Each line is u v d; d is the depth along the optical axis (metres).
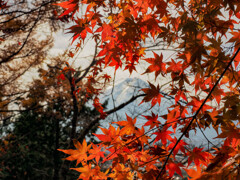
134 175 1.60
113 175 1.50
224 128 1.31
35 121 14.62
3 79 9.94
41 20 7.45
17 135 14.56
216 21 1.54
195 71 1.41
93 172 1.47
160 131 1.50
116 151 1.49
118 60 1.43
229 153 1.25
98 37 1.85
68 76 7.98
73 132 9.24
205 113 1.50
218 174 1.06
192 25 1.32
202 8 1.58
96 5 1.52
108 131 1.52
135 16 1.60
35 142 14.62
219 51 1.36
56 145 14.12
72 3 1.45
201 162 1.44
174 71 1.56
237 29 1.37
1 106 10.72
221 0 1.44
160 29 1.59
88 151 1.47
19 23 7.79
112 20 1.66
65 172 8.87
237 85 1.41
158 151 1.47
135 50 1.78
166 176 1.41
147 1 1.53
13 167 13.45
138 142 1.52
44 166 14.45
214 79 1.47
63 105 11.34
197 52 1.31
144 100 1.53
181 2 1.55
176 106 1.54
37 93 10.73
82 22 1.52
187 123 1.52
